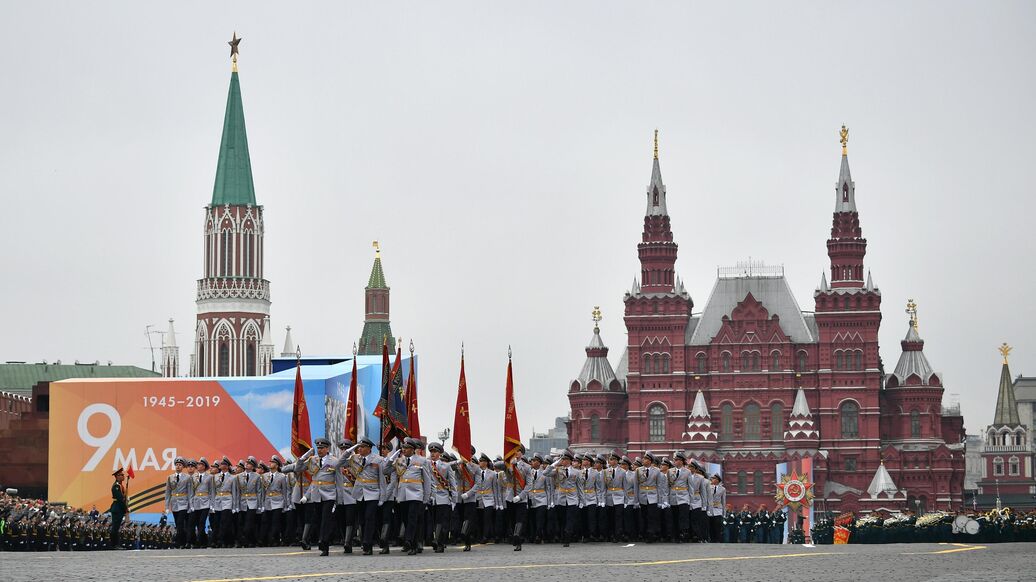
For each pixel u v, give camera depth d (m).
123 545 72.19
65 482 75.62
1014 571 36.78
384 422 58.72
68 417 75.69
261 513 60.09
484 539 59.12
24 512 64.88
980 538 91.12
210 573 37.25
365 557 46.44
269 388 75.38
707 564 40.75
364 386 83.75
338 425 78.38
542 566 40.09
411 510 48.91
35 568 39.19
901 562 40.97
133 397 75.81
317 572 37.56
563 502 57.72
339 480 48.94
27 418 108.69
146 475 75.62
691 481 61.84
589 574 36.78
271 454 75.31
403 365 86.94
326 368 83.50
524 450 58.25
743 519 100.12
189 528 60.84
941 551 48.19
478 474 55.28
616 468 60.34
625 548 53.81
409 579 35.09
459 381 61.00
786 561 41.97
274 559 44.81
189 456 75.50
